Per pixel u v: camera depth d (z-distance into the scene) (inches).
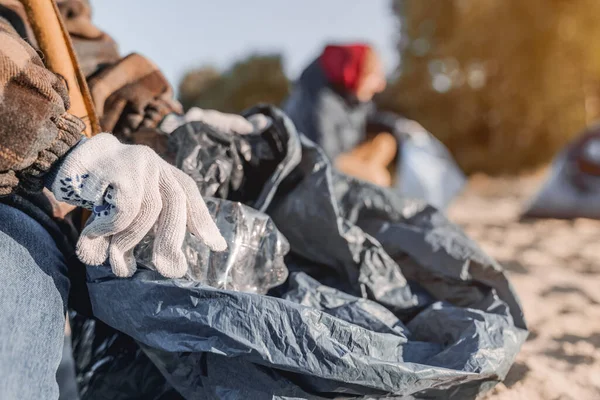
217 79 816.9
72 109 44.4
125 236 37.1
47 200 42.3
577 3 435.5
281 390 39.7
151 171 37.0
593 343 67.2
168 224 37.2
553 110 443.5
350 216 54.4
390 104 498.3
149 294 38.9
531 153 452.1
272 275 45.3
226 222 43.9
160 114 52.2
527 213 163.5
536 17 442.0
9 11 43.8
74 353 48.9
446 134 482.9
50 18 43.7
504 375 43.9
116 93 50.7
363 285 49.3
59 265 40.5
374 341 41.1
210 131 49.0
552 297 87.4
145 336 39.2
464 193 283.1
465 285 51.3
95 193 35.8
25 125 34.5
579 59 438.0
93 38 53.1
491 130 471.5
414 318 48.3
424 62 495.5
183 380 42.0
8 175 36.1
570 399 51.5
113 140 38.3
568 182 156.9
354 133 127.2
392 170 139.9
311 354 37.9
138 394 47.6
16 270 35.5
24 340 32.4
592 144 154.9
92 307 41.9
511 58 452.4
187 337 38.3
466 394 44.1
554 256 118.0
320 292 46.8
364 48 121.5
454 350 43.1
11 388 29.8
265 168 51.0
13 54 34.9
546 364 59.9
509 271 105.4
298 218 50.3
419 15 495.2
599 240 132.5
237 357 40.1
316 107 120.2
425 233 52.8
